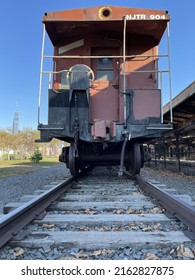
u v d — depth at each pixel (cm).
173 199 399
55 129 627
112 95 723
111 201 491
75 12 659
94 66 752
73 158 720
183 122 1561
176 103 1097
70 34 746
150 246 277
